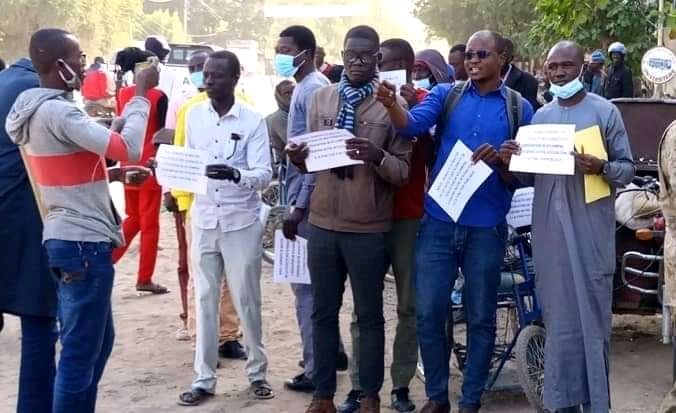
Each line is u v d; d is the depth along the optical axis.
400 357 5.97
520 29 26.95
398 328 5.95
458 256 5.43
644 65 10.82
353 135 5.27
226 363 6.95
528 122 5.39
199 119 6.11
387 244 5.59
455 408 6.03
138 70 4.93
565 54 5.06
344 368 6.77
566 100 5.14
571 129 4.91
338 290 5.55
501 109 5.36
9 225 4.95
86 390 4.77
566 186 5.06
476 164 5.19
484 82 5.39
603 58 14.72
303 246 5.93
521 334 5.64
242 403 6.11
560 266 5.07
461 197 5.21
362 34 5.40
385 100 5.15
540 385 5.60
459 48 7.75
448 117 5.43
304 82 6.11
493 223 5.36
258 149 6.06
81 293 4.68
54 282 5.02
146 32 61.75
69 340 4.71
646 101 7.50
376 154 5.22
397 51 6.04
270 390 6.22
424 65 6.91
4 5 45.56
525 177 5.29
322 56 9.02
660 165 4.69
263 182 6.00
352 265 5.42
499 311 7.11
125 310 8.38
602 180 5.02
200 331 6.12
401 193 5.74
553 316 5.11
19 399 5.16
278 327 7.96
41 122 4.58
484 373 5.43
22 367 5.12
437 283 5.40
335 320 5.59
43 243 4.75
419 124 5.34
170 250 10.94
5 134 4.97
